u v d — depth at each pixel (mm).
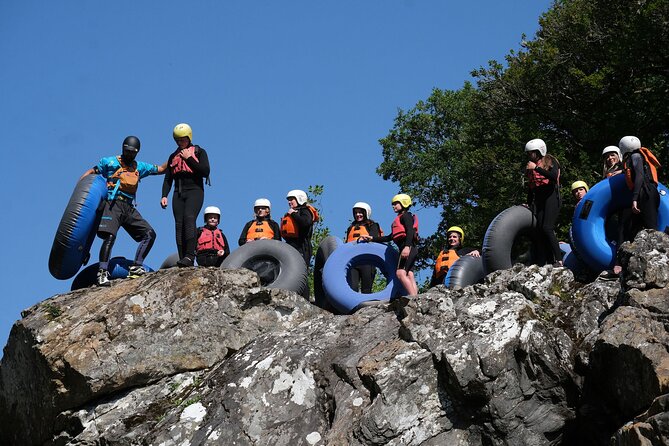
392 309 11219
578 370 9734
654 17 23344
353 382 10312
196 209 13008
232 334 11961
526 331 9828
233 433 10492
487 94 26859
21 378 12305
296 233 14016
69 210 12703
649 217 11375
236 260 13164
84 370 11445
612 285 10664
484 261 12180
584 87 25094
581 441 9977
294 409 10578
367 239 13383
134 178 12945
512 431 9703
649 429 8258
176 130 13242
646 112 24641
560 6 27375
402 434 9828
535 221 12266
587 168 23438
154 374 11602
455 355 9812
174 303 11953
